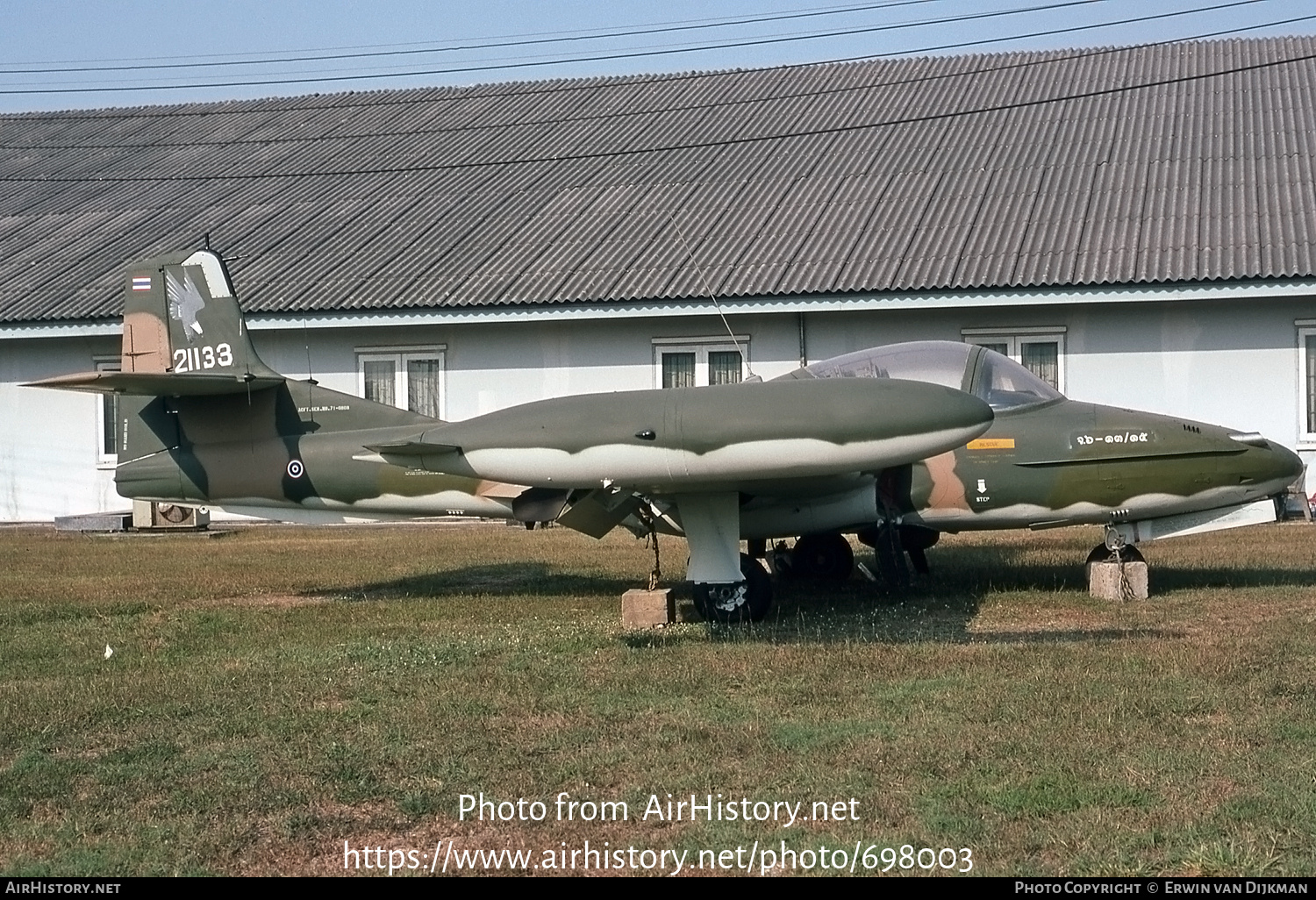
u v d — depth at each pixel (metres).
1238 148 18.31
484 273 17.91
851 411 7.51
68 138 26.38
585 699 6.48
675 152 21.59
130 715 6.36
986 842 4.46
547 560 13.10
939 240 17.00
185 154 24.80
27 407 19.41
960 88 22.56
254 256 19.27
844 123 21.73
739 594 8.67
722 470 7.68
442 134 24.11
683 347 17.58
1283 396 15.73
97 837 4.76
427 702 6.48
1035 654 7.24
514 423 8.00
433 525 18.08
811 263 16.84
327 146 24.25
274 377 10.44
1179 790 4.87
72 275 19.34
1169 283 15.09
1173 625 8.25
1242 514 9.73
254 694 6.75
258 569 12.53
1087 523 9.70
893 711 6.07
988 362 9.88
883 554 9.84
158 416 10.77
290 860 4.52
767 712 6.15
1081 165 18.69
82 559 13.73
